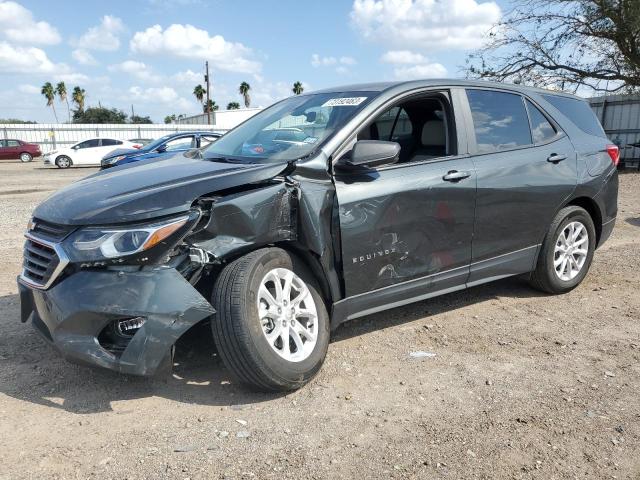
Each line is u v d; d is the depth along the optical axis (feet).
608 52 67.56
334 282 12.16
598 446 9.67
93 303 9.92
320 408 10.80
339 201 11.98
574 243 17.60
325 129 12.88
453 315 15.96
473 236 14.52
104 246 10.04
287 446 9.53
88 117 249.75
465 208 14.12
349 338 14.26
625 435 10.02
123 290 9.95
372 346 13.75
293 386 11.09
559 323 15.40
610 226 18.75
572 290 18.20
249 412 10.61
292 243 11.76
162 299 9.98
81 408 10.71
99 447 9.45
